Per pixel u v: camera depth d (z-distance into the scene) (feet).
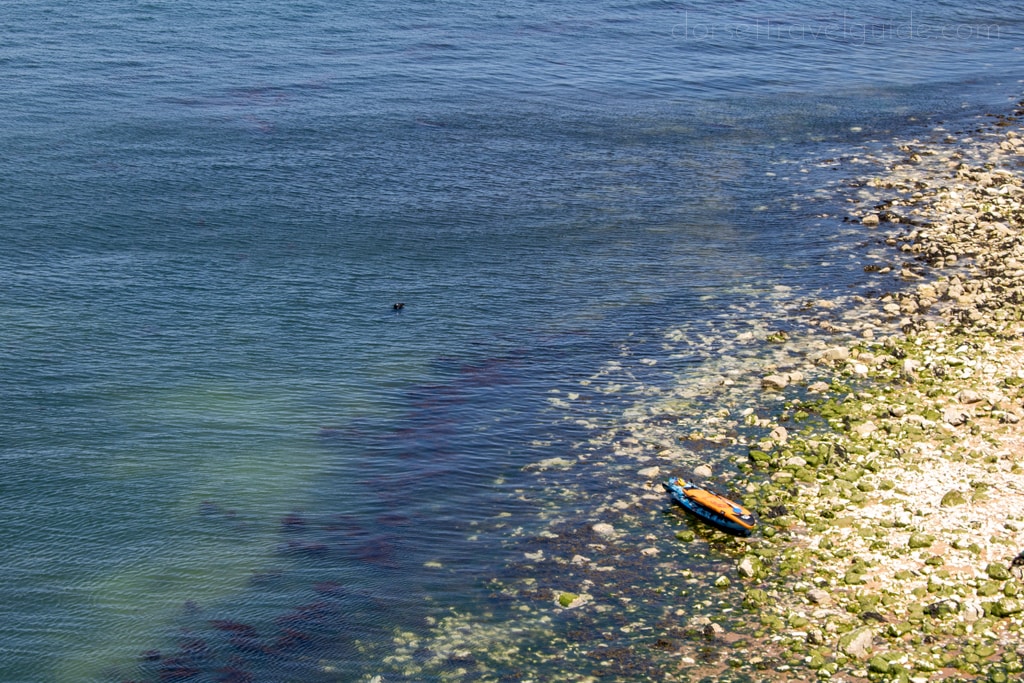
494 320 176.65
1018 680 94.79
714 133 279.08
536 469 133.69
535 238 211.20
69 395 151.43
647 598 109.70
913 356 155.33
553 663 101.35
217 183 231.30
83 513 126.31
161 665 102.89
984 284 176.45
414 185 236.43
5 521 124.26
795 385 150.71
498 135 271.49
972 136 271.28
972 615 103.40
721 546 117.19
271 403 151.02
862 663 98.37
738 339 165.99
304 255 200.54
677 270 195.42
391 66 325.42
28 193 219.82
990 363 151.23
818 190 234.99
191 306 178.91
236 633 107.04
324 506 127.65
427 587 112.68
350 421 146.61
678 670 99.25
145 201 220.23
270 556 118.62
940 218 211.82
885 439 134.62
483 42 359.87
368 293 186.19
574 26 389.19
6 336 165.68
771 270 193.67
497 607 109.40
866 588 108.37
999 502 120.16
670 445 137.49
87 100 277.44
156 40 335.06
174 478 133.49
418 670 101.09
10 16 348.59
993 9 445.78
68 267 190.70
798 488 125.59
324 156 250.57
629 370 158.30
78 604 111.34
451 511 125.59
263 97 289.12
